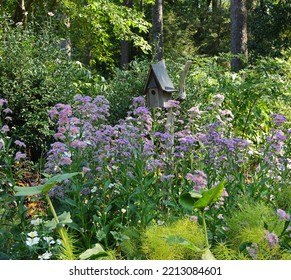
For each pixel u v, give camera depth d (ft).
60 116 13.56
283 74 31.89
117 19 47.57
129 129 14.96
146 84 18.92
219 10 101.30
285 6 71.72
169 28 89.51
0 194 12.59
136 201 13.37
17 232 11.98
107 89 28.63
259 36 73.26
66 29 47.16
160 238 10.94
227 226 12.90
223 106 24.57
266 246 10.73
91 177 13.99
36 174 19.01
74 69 28.14
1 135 13.84
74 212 12.83
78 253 12.10
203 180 12.71
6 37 27.50
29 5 46.85
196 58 31.48
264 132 25.03
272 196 14.96
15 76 24.43
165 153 15.31
